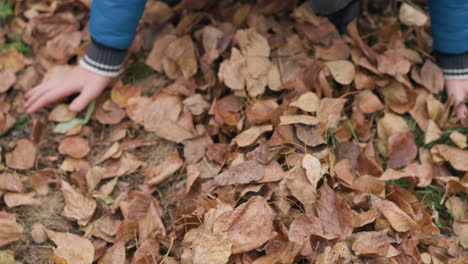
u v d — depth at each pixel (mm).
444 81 1320
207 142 1233
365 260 974
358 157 1174
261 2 1460
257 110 1179
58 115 1342
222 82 1305
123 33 1252
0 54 1453
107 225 1120
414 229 1011
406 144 1204
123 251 1035
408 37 1454
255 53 1287
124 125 1327
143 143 1300
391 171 1119
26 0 1644
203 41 1370
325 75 1274
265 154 1078
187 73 1338
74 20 1556
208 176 1163
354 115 1250
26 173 1259
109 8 1203
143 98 1328
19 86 1432
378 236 979
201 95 1295
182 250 1035
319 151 1089
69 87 1315
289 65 1300
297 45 1356
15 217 1132
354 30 1307
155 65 1377
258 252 983
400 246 1001
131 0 1199
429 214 1096
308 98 1153
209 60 1316
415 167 1171
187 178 1128
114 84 1423
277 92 1288
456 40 1226
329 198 1021
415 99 1269
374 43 1449
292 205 1043
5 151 1293
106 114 1332
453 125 1254
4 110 1358
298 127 1097
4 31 1587
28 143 1276
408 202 1078
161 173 1193
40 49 1518
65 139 1286
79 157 1266
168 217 1160
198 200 1084
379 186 1082
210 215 1011
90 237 1112
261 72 1263
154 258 986
